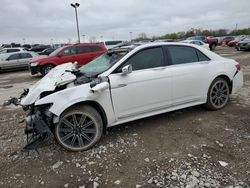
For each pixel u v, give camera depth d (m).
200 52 4.98
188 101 4.77
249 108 5.32
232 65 5.31
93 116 3.78
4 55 16.23
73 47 13.04
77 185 3.00
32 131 3.66
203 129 4.35
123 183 2.99
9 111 6.10
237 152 3.54
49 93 3.71
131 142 3.99
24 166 3.47
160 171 3.18
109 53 4.72
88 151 3.79
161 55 4.48
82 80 3.94
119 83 3.91
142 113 4.27
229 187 2.81
